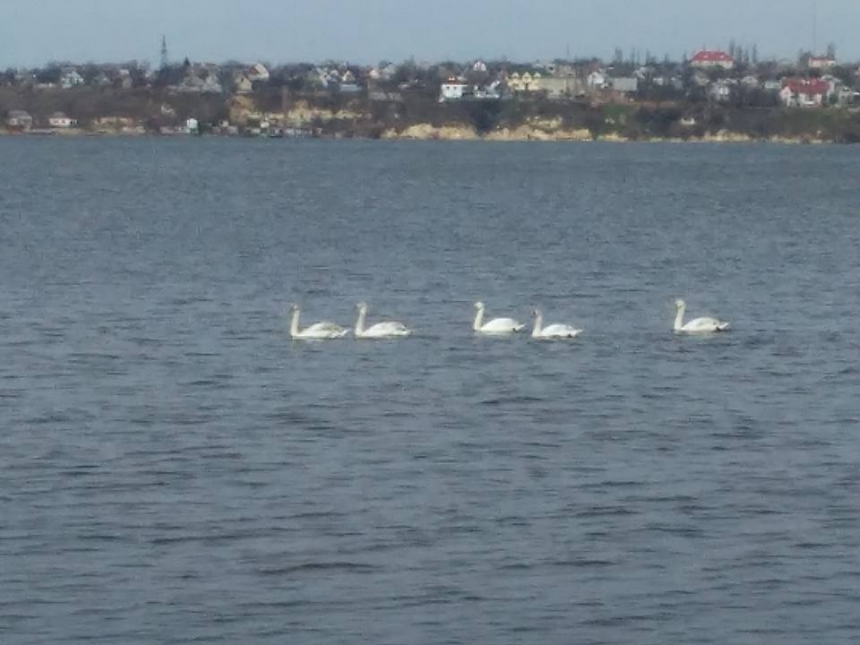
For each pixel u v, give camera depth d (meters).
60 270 75.88
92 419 43.78
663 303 67.00
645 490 37.25
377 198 140.62
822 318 62.56
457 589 31.34
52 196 137.50
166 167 199.38
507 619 30.12
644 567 32.50
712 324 58.19
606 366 51.56
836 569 32.47
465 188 158.88
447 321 60.81
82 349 53.91
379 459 39.75
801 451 40.97
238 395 46.91
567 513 35.56
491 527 34.56
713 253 88.94
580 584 31.66
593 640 29.39
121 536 33.81
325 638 29.31
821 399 47.19
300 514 35.25
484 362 51.94
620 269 79.75
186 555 32.84
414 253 86.94
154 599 30.77
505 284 72.88
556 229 105.19
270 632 29.53
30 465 38.94
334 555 32.88
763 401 46.81
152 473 38.31
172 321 59.91
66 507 35.66
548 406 45.81
